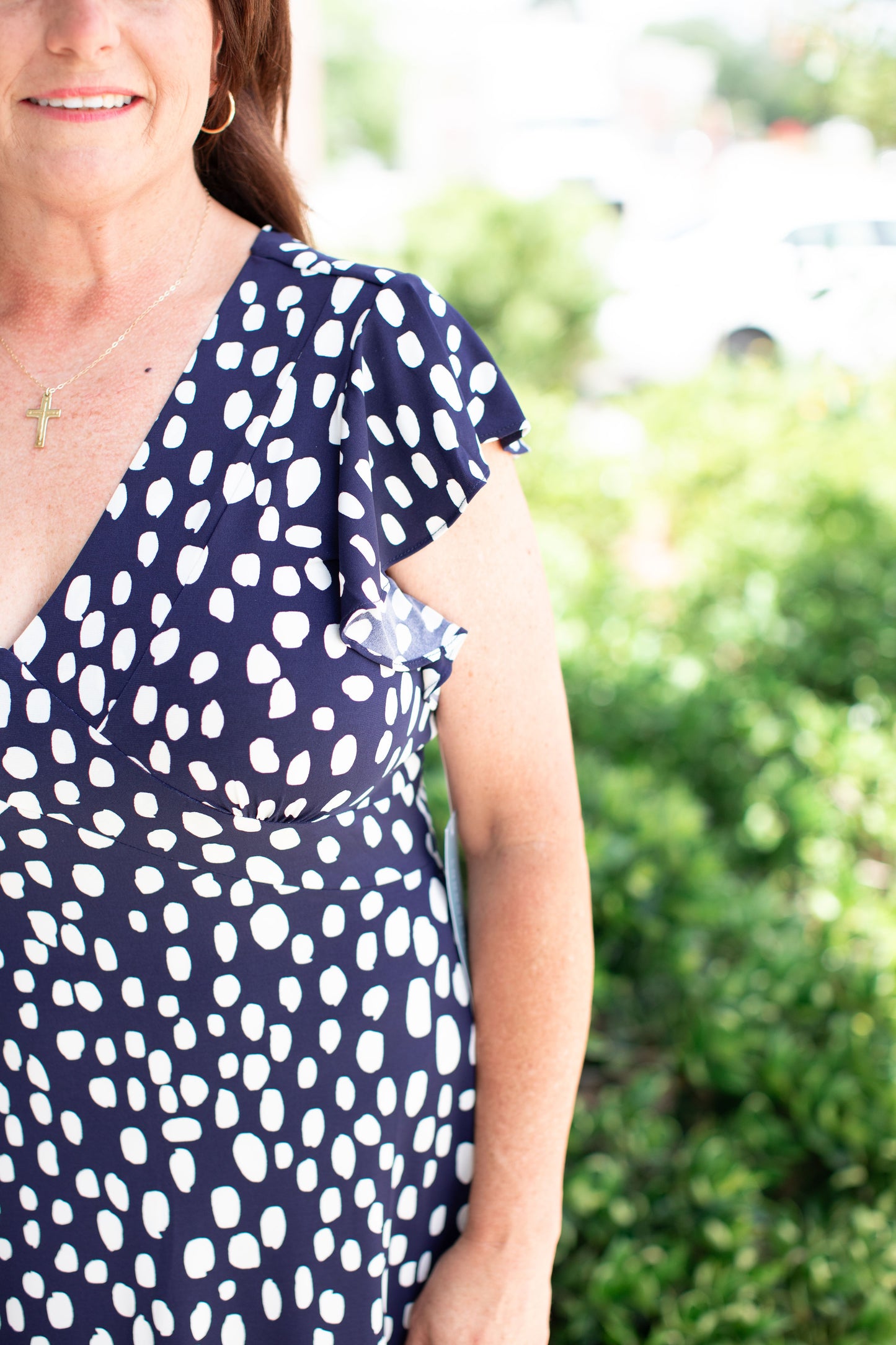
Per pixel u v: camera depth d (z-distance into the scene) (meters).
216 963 1.16
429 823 1.31
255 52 1.24
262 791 1.07
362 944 1.18
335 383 1.09
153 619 1.06
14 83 1.04
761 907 2.82
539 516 6.32
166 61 1.07
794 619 4.57
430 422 1.08
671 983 2.62
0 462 1.13
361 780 1.09
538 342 10.88
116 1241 1.23
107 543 1.08
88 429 1.12
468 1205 1.29
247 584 1.06
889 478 5.49
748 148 21.58
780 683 4.04
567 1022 1.21
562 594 4.29
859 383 7.22
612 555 6.27
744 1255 2.07
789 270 10.48
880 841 3.61
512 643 1.15
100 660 1.06
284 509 1.07
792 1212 2.33
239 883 1.13
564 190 11.79
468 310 11.19
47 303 1.16
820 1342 2.08
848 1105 2.37
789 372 7.86
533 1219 1.22
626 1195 2.19
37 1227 1.25
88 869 1.13
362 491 1.06
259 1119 1.19
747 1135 2.37
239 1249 1.21
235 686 1.04
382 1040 1.19
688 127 27.86
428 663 1.10
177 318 1.15
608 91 24.36
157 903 1.14
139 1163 1.21
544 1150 1.22
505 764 1.19
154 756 1.05
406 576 1.12
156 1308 1.22
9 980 1.21
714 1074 2.44
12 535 1.11
